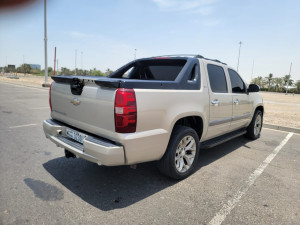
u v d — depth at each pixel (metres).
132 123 2.53
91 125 2.80
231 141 5.65
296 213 2.63
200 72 3.66
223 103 4.09
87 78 2.84
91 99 2.75
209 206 2.71
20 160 3.84
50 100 3.58
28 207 2.54
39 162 3.79
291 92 68.75
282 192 3.10
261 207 2.72
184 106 3.16
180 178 3.34
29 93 14.89
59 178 3.28
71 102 3.06
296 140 5.96
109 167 3.72
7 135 5.21
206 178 3.46
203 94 3.57
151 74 4.52
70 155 3.32
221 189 3.13
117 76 4.78
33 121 6.77
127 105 2.48
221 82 4.21
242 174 3.66
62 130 3.26
